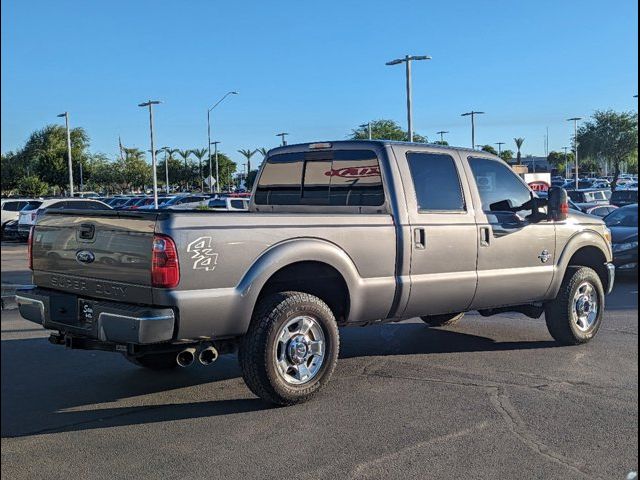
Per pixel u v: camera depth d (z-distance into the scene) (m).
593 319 7.60
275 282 5.53
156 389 5.90
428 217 6.11
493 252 6.60
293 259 5.23
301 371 5.38
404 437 4.69
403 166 6.09
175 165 88.69
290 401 5.30
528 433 4.75
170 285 4.70
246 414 5.20
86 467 4.24
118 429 4.91
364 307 5.73
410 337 8.01
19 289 5.80
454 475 4.07
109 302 5.08
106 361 6.90
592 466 4.20
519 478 4.03
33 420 5.10
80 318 5.25
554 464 4.23
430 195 6.22
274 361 5.18
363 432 4.79
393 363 6.72
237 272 4.98
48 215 5.62
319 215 5.45
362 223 5.67
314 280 5.75
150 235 4.75
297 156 6.91
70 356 7.09
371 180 6.12
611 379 6.11
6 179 68.94
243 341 5.19
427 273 6.09
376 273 5.75
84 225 5.22
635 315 9.38
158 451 4.49
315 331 5.46
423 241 6.04
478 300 6.56
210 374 6.40
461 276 6.32
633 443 4.56
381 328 8.58
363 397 5.59
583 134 57.22
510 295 6.82
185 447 4.55
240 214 5.05
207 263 4.84
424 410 5.25
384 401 5.48
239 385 6.02
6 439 4.72
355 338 7.96
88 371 6.50
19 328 8.57
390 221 5.86
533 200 6.99
